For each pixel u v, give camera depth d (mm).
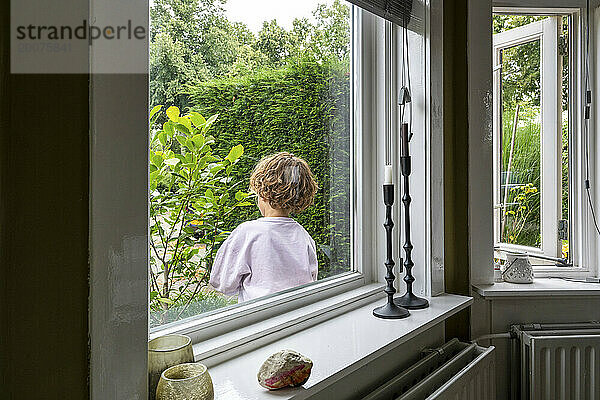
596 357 1777
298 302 1520
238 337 1253
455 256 1945
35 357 720
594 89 2072
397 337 1365
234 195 1312
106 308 761
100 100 743
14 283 709
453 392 1348
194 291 1218
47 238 723
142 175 810
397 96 1839
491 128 1967
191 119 1183
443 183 1843
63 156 729
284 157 1470
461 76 1938
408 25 1791
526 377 1812
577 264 2107
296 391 1030
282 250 1481
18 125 708
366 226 1835
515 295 1859
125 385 788
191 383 864
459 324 1918
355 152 1805
